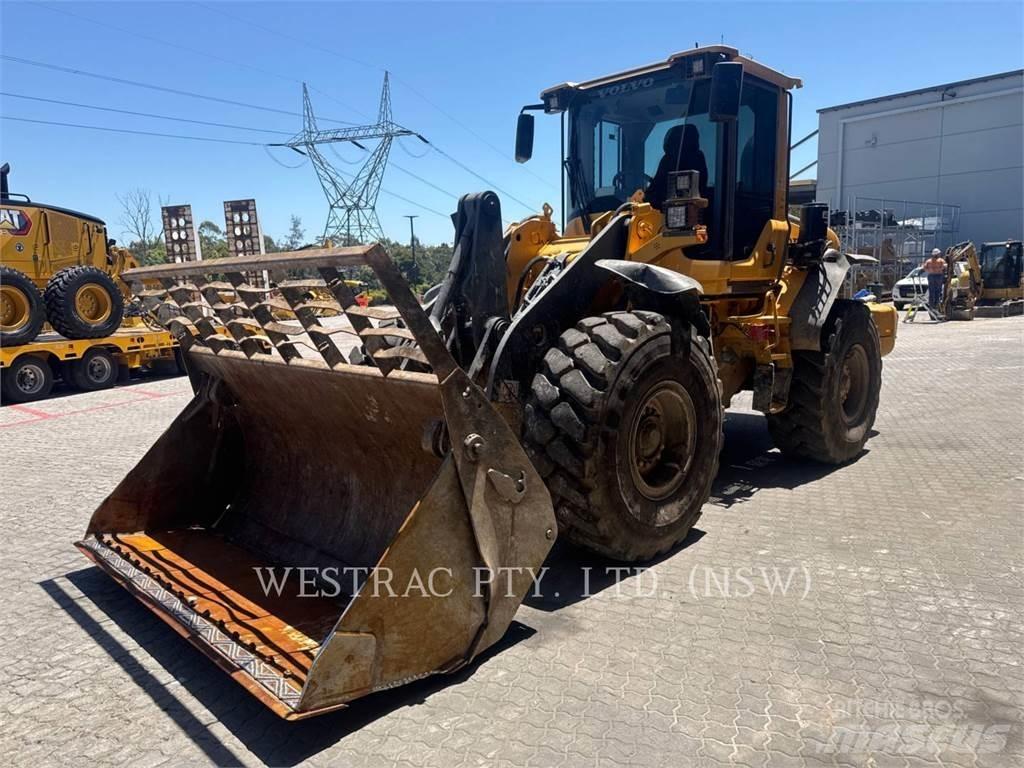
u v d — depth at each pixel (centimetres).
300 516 389
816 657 297
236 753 252
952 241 2923
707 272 481
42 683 298
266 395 381
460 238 372
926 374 1017
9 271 1067
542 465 356
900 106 3017
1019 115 2741
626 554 375
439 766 240
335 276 278
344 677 250
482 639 291
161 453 404
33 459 686
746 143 513
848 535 428
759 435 693
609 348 356
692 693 275
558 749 246
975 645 304
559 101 542
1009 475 537
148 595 329
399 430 321
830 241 625
